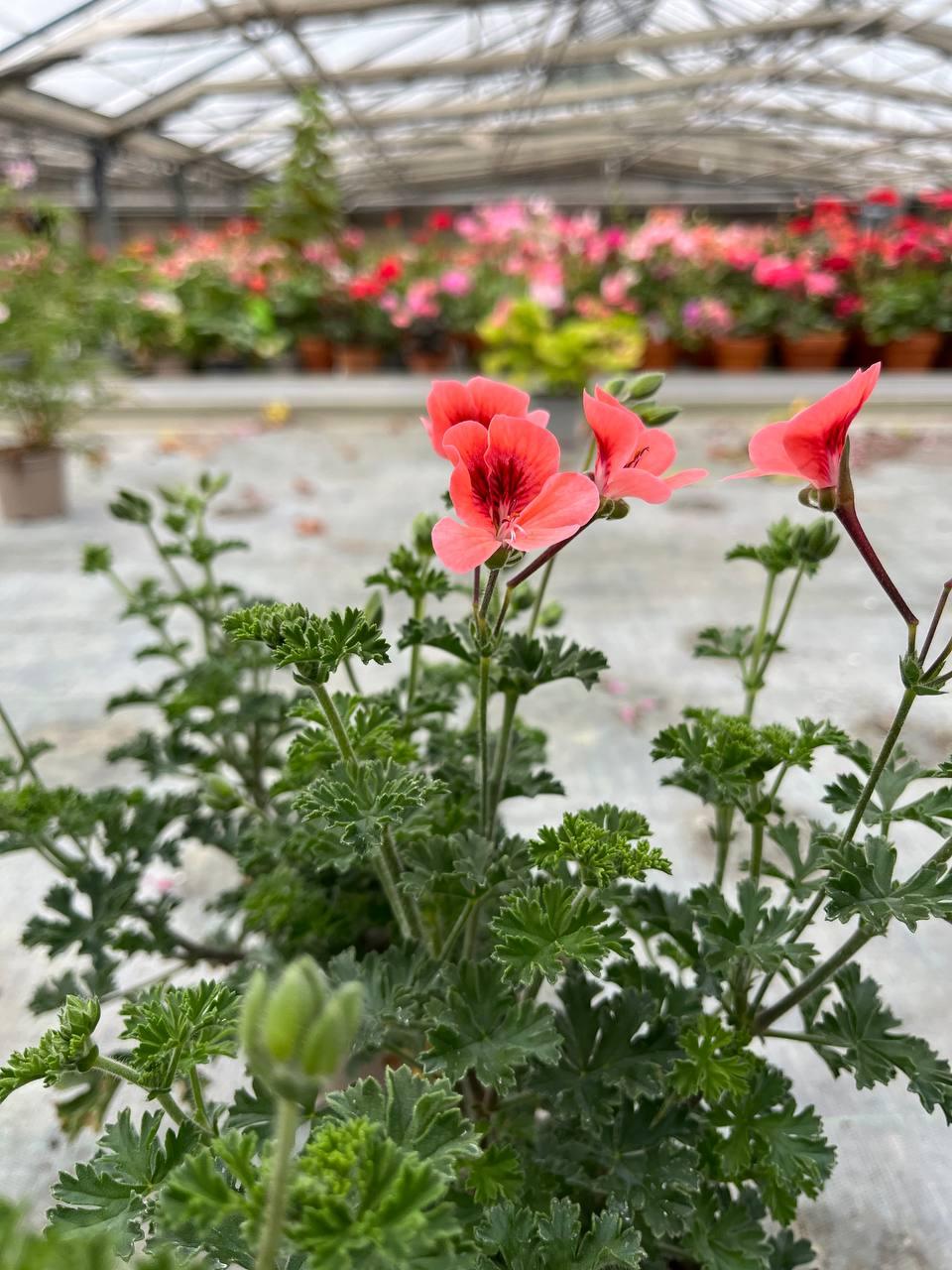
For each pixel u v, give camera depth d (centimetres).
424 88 1360
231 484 574
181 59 1055
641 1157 119
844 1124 171
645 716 303
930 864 107
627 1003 125
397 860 123
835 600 388
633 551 452
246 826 202
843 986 128
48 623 380
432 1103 84
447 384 103
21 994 201
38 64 912
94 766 283
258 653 200
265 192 886
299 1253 89
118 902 168
